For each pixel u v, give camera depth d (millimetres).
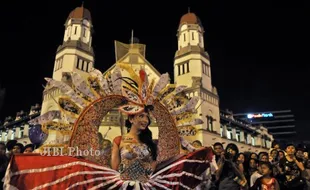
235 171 5613
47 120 3674
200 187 4273
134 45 34375
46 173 3498
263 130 51375
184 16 42844
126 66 4344
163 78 4434
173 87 4555
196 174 4297
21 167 3439
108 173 3592
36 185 3422
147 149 3768
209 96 36781
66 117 3783
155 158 4051
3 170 5371
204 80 37562
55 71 36406
